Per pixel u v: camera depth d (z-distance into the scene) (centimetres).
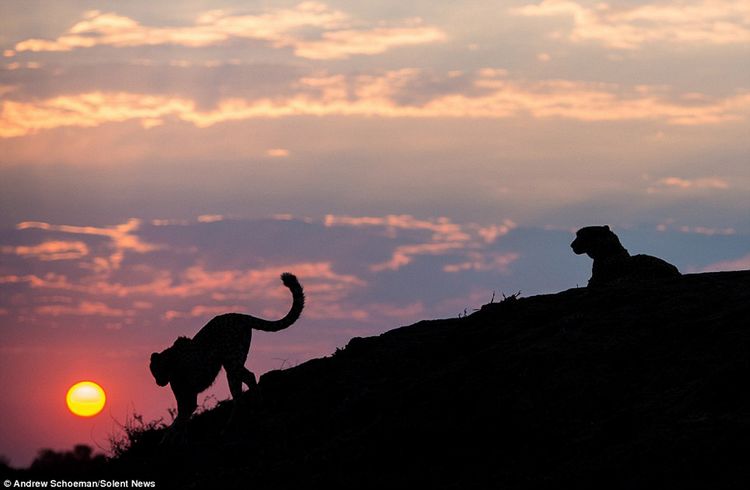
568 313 7788
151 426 8212
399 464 6366
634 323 7069
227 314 7531
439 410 6725
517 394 6581
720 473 5050
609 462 5453
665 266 8875
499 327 7969
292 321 7488
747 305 6831
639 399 6178
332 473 6400
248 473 6762
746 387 5712
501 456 6128
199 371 7356
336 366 8200
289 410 7694
